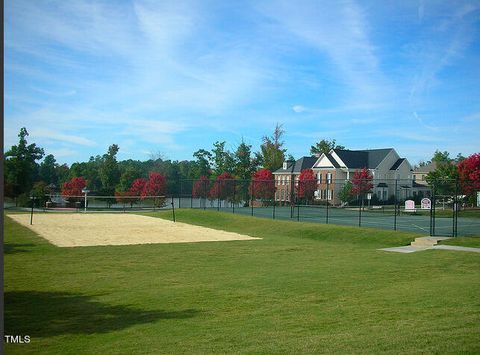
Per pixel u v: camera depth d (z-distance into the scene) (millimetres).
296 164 81000
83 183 65375
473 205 47906
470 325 7922
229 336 7633
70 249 20484
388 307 9469
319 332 7750
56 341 7531
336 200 68688
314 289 11680
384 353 6426
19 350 7059
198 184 56781
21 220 37531
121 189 66500
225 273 14375
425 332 7465
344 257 18203
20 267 15375
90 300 10602
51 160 99125
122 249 20734
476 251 19484
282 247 21906
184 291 11570
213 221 38625
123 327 8375
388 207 59844
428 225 34531
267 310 9547
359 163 72938
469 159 51750
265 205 58188
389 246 22797
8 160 61062
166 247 21688
